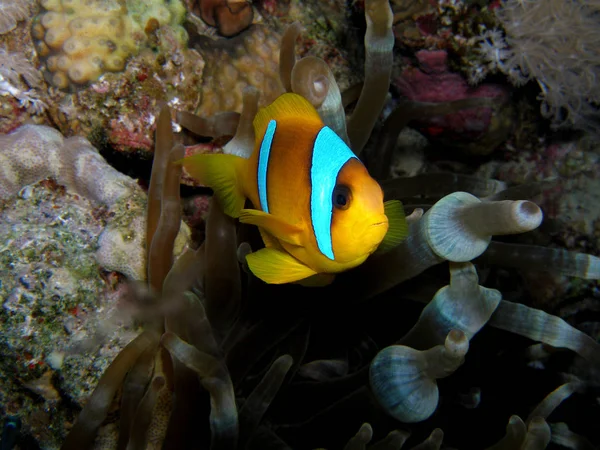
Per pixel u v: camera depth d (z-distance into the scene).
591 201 0.31
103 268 0.22
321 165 0.16
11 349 0.20
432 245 0.18
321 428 0.20
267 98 0.30
